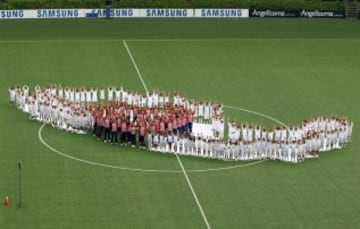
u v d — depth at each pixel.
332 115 97.19
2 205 71.62
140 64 116.75
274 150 83.62
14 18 142.38
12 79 107.88
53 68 113.38
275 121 94.81
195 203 73.12
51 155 82.81
